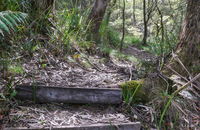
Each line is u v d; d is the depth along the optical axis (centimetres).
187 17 326
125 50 766
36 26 391
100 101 262
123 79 327
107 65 395
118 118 244
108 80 318
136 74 343
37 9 400
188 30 322
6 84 246
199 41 312
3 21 238
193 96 289
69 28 434
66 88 254
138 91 273
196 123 256
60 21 445
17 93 244
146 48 782
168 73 316
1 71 273
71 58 375
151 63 357
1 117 213
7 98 236
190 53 316
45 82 279
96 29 580
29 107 239
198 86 296
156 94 273
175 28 543
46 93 250
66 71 328
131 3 1105
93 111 252
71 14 460
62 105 253
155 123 249
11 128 201
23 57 328
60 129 211
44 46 376
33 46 352
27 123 214
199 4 313
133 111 258
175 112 256
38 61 329
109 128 224
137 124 232
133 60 497
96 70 358
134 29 1084
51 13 430
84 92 258
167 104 240
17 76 277
